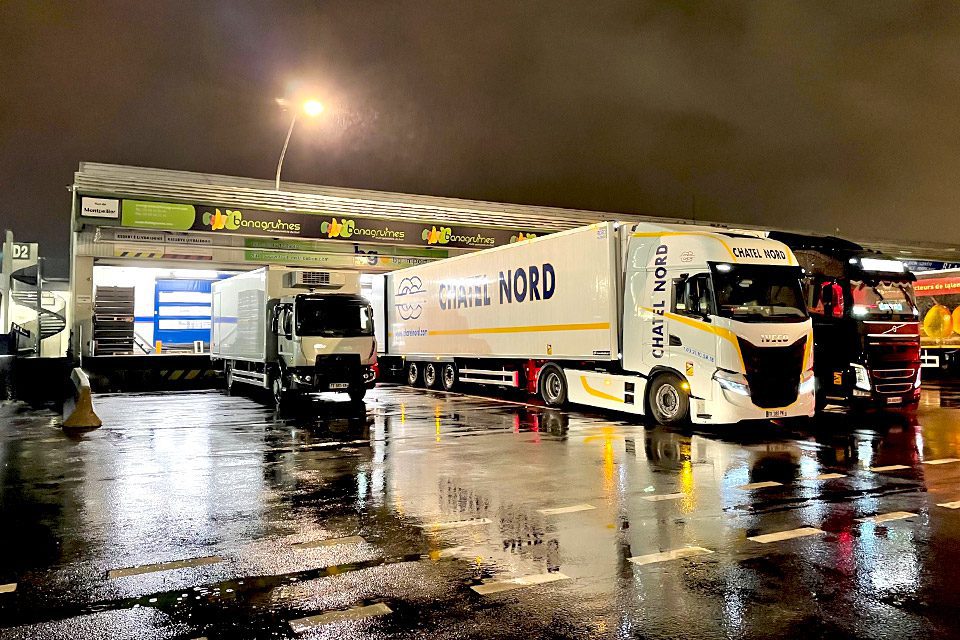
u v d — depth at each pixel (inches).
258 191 1091.3
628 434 483.2
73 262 1009.5
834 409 641.0
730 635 163.0
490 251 730.2
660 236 526.6
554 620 172.1
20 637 164.6
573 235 604.1
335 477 345.7
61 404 748.6
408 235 1213.1
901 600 183.3
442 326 832.3
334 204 1151.0
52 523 265.1
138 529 256.5
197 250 1075.9
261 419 582.9
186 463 386.0
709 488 317.1
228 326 861.8
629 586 194.7
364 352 679.7
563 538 240.7
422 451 418.3
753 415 472.4
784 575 202.7
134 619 174.9
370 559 219.9
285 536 246.4
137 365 933.8
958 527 252.2
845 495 302.7
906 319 587.8
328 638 163.0
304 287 705.0
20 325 1395.2
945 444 438.3
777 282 499.2
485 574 205.3
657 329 522.3
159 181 1086.4
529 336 664.4
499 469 362.9
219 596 189.9
